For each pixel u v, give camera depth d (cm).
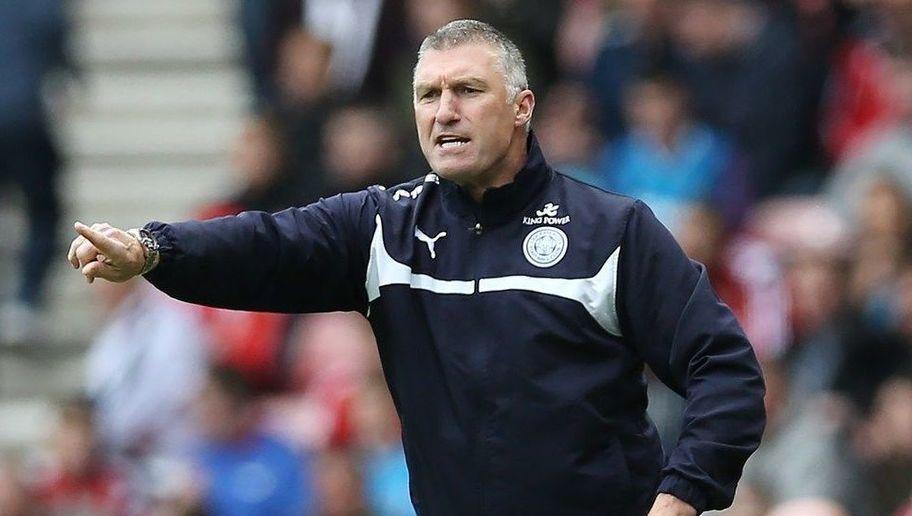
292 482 3294
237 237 1642
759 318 3366
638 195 3878
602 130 4078
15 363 4100
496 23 4084
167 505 3291
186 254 1620
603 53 4109
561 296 1614
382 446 3206
